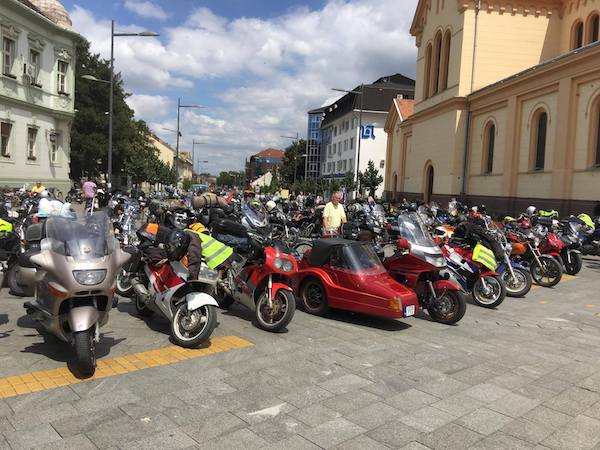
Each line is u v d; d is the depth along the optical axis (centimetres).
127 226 1006
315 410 442
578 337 725
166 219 955
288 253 723
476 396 487
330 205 1213
